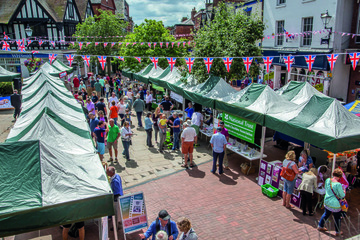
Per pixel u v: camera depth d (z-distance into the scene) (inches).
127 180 348.5
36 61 846.5
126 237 243.4
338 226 240.7
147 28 865.5
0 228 150.8
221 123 389.7
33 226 156.5
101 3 1727.4
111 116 533.0
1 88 758.5
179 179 351.9
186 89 514.6
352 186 307.9
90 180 183.3
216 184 339.6
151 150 453.1
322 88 653.9
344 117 286.0
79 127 316.8
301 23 711.1
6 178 170.7
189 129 374.9
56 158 190.7
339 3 602.9
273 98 363.9
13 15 1156.5
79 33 1107.9
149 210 283.7
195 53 548.4
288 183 283.4
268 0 819.4
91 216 167.2
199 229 254.1
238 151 377.1
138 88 784.9
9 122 609.0
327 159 341.4
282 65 757.3
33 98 450.0
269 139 458.0
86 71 1488.7
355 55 398.0
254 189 328.2
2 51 1143.6
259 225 260.2
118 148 462.6
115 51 1198.9
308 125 288.8
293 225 259.9
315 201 300.7
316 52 655.1
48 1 1251.8
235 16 556.1
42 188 168.6
